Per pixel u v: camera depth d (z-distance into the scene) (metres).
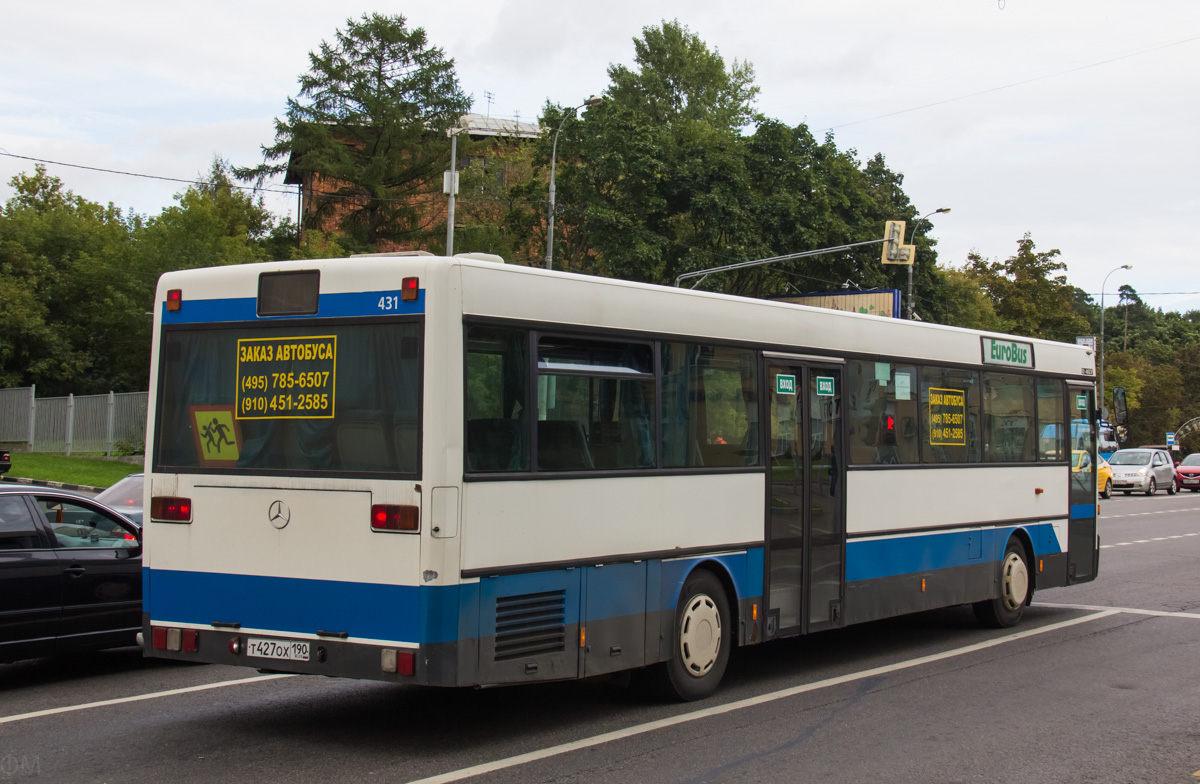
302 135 47.12
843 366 9.62
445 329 6.36
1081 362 13.35
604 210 40.09
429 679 6.16
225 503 6.88
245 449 6.88
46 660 9.66
